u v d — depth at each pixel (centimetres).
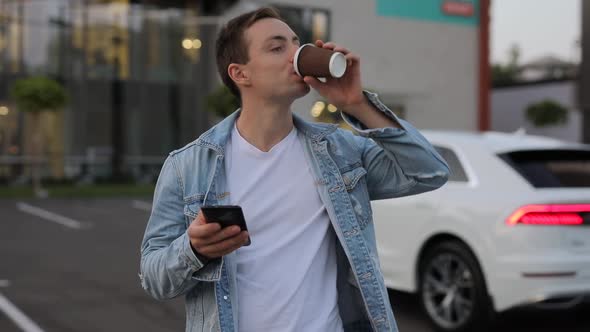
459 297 467
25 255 824
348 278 179
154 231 171
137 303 579
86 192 1756
